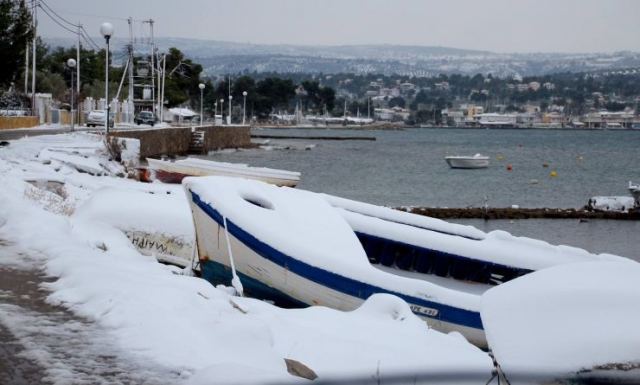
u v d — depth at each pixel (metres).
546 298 6.49
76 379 6.89
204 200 14.04
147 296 9.20
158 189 22.80
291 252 13.27
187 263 15.84
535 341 6.14
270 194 14.70
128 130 52.47
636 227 33.12
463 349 9.78
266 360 7.88
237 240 13.68
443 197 45.72
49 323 8.38
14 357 7.38
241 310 9.84
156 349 7.66
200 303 9.41
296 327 9.48
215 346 7.93
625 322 6.04
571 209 36.53
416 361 8.36
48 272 10.48
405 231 15.14
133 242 15.80
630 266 7.16
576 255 15.32
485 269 15.22
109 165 30.97
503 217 34.94
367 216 15.66
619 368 5.75
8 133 41.91
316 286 13.21
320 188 49.31
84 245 12.79
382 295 11.62
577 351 5.92
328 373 7.57
